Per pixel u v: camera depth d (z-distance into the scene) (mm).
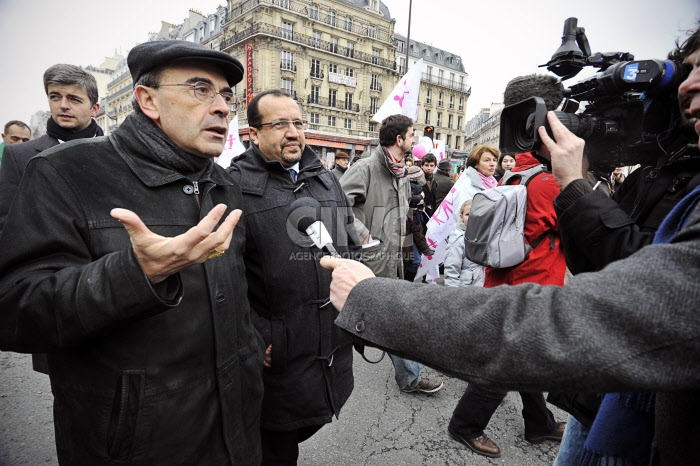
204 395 1102
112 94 37312
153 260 812
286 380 1602
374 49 40344
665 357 508
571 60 1458
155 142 1108
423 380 2924
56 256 956
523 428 2514
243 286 1315
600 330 532
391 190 2611
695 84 739
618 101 1212
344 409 2705
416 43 49344
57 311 857
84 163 1021
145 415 987
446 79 51094
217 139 1157
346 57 37438
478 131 65688
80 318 843
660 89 1083
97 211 1000
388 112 4609
